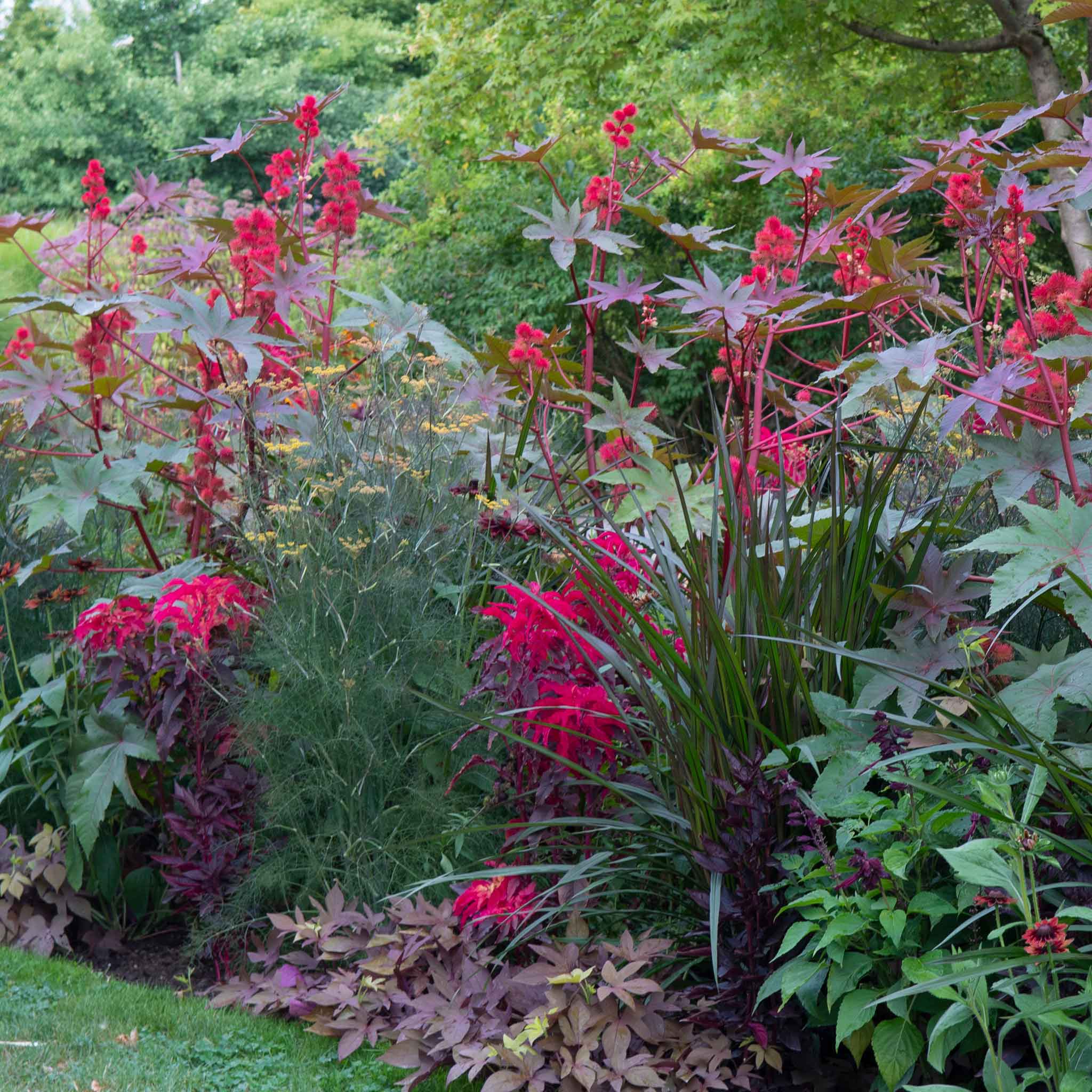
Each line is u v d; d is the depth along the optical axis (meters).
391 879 3.21
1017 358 3.14
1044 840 2.12
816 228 6.02
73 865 3.50
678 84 10.76
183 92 23.86
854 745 2.44
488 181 12.13
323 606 3.40
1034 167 2.91
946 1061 2.29
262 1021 3.02
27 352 4.72
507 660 3.04
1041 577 2.12
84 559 4.03
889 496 3.30
